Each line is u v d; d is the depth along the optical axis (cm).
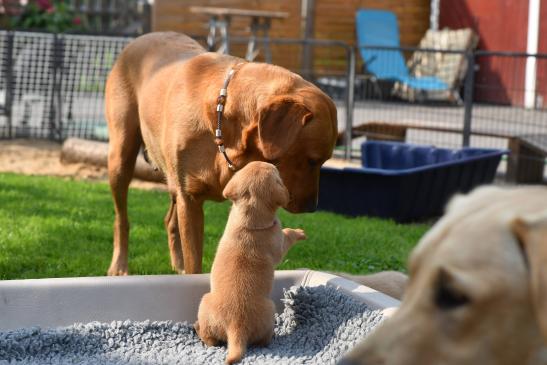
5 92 1180
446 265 179
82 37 1174
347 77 1142
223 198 483
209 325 407
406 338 182
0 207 773
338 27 1972
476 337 178
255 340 404
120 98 559
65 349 405
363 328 398
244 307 397
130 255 642
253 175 410
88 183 925
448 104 1708
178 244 595
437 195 844
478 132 1089
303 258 654
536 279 164
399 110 1566
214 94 459
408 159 926
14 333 402
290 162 446
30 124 1256
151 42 554
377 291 433
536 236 171
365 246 700
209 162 467
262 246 406
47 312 422
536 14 1758
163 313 441
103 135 1196
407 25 2009
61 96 1191
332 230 750
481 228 180
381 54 1830
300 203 455
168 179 515
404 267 641
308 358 394
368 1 1978
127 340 416
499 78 1795
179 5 1933
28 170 1002
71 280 430
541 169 1071
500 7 1848
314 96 452
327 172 838
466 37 1817
